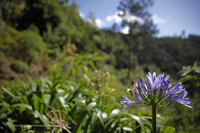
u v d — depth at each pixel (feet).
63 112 4.89
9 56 26.40
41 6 50.26
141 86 3.24
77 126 3.90
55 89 6.97
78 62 11.41
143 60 122.62
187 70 6.16
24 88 7.35
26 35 32.63
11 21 47.09
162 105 3.19
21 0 56.65
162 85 3.08
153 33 87.45
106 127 4.48
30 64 28.32
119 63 108.27
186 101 2.96
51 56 36.55
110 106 6.03
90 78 9.57
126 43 167.22
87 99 6.37
